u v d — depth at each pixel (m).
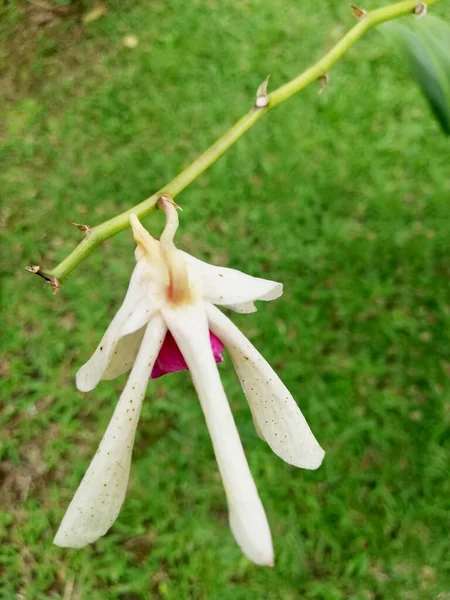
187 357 0.06
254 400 0.07
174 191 0.08
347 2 0.27
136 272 0.06
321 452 0.07
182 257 0.06
